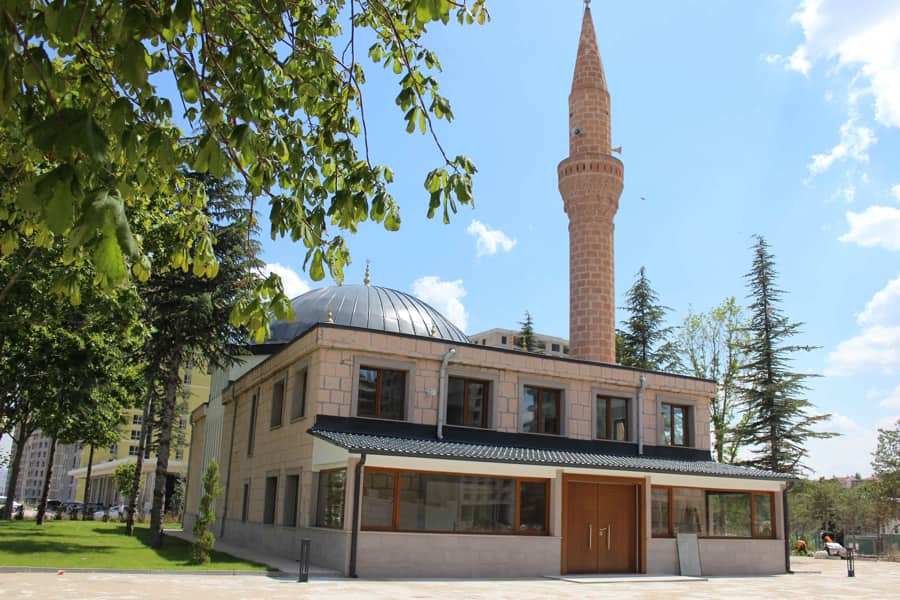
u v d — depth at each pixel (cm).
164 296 2488
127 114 412
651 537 2223
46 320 1844
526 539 1989
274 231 582
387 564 1786
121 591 1342
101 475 7588
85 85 554
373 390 2094
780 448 3931
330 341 2033
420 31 688
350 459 1809
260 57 596
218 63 613
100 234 297
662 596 1658
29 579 1469
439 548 1859
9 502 4138
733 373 4166
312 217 604
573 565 2100
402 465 1841
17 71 390
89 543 2398
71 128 308
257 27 659
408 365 2133
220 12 596
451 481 1942
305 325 2988
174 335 2536
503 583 1791
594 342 3278
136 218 1627
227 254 2548
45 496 3588
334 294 3120
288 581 1617
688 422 2644
